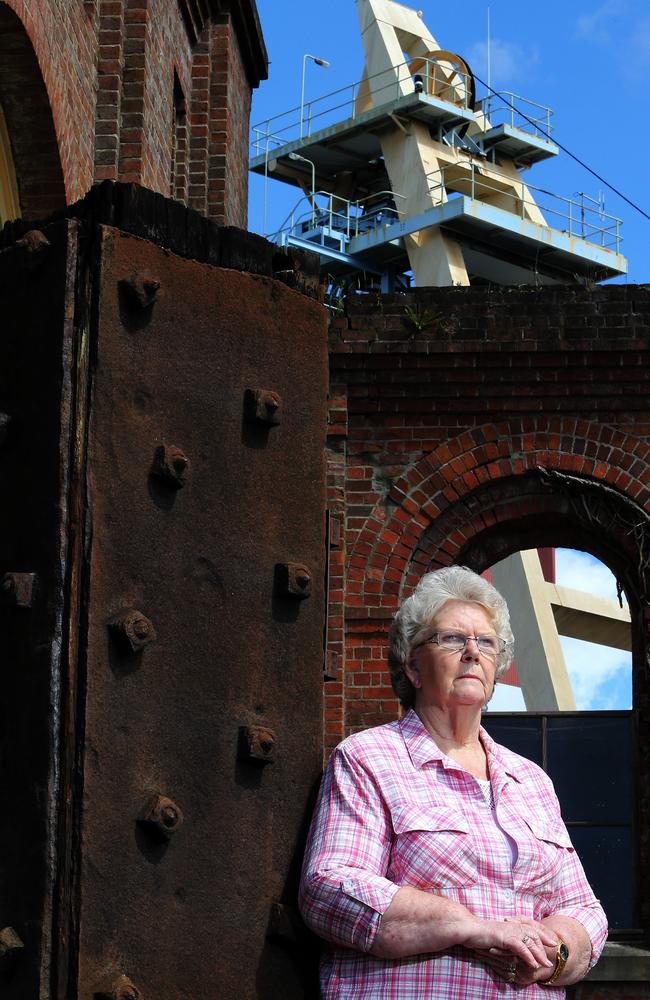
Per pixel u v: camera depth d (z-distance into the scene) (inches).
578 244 1088.2
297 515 73.1
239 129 489.4
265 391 72.1
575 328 384.8
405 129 1061.8
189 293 70.7
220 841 67.6
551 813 95.6
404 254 1068.5
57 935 61.6
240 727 68.9
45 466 65.9
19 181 322.7
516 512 388.2
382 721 367.6
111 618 64.7
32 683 63.9
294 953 71.2
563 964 85.0
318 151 1117.7
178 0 430.0
